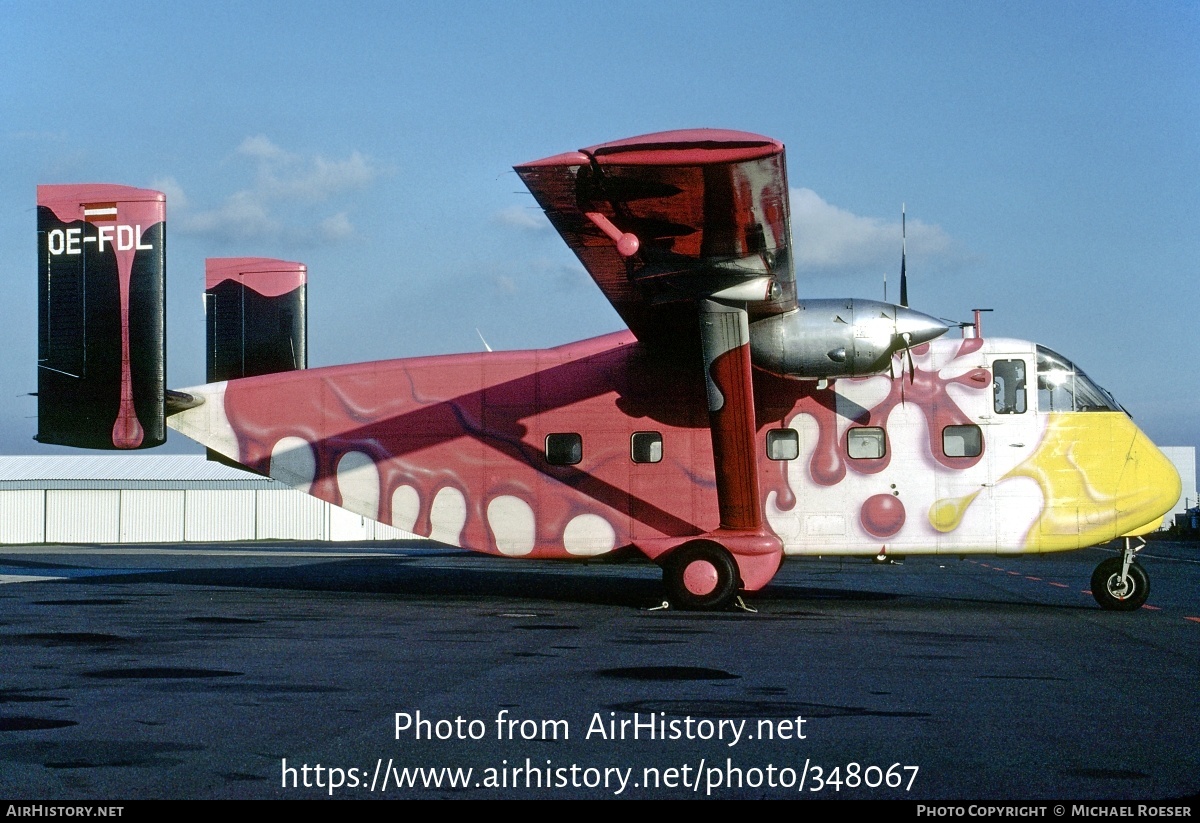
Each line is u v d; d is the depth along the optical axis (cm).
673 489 1537
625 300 1421
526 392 1590
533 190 1077
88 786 545
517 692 799
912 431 1498
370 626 1246
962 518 1484
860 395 1509
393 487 1617
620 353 1573
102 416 1551
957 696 791
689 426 1542
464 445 1600
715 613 1407
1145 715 725
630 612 1421
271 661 956
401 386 1630
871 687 826
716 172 1023
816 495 1504
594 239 1220
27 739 645
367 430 1630
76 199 1566
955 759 607
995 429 1491
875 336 1388
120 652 1016
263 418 1656
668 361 1556
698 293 1298
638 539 1515
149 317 1550
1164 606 1548
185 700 766
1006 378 1500
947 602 1588
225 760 598
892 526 1491
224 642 1095
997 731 676
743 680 856
